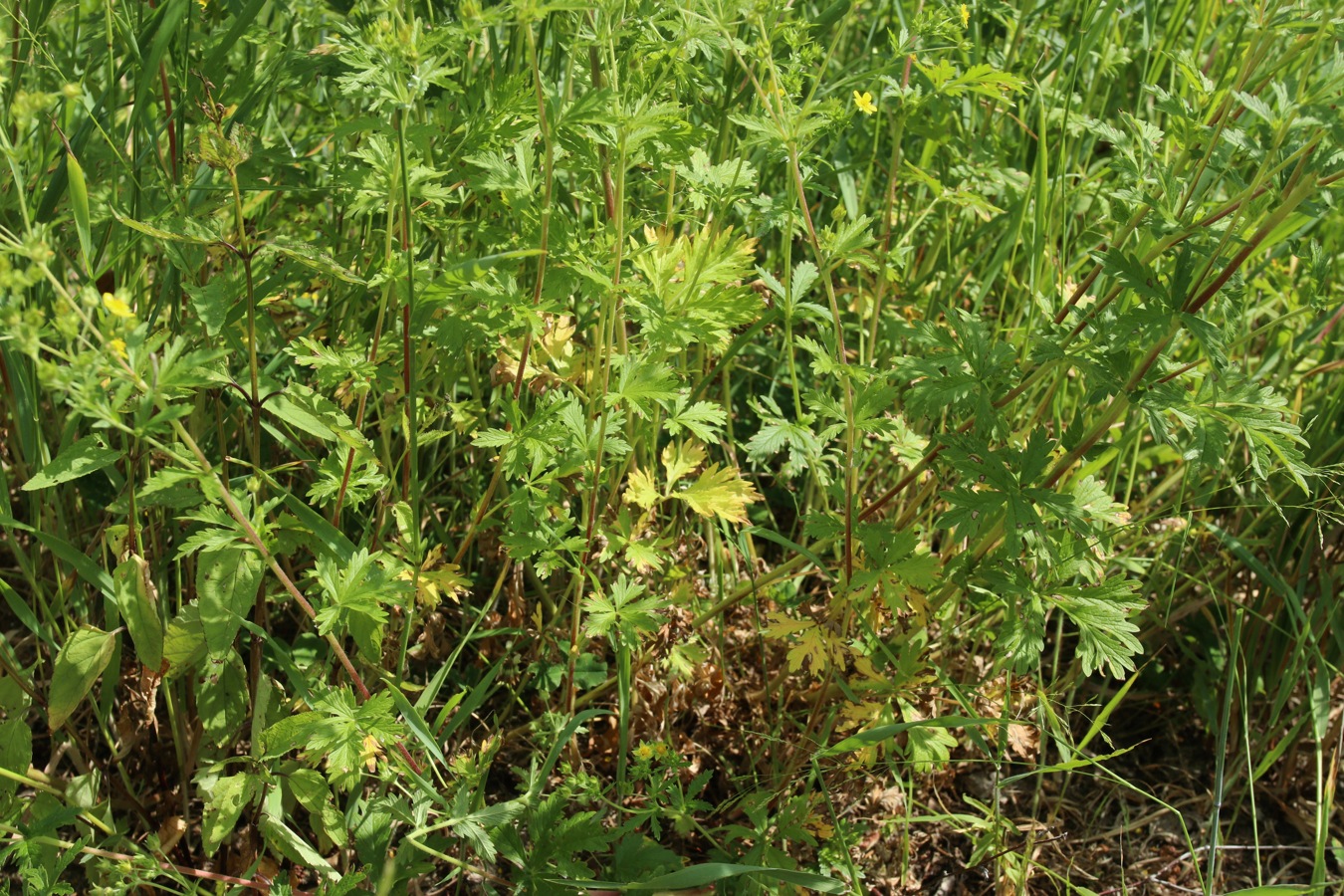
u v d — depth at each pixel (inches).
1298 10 77.1
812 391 86.8
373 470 80.4
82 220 68.6
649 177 92.7
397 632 90.9
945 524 78.4
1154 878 99.1
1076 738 110.3
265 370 87.4
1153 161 82.4
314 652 95.9
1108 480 106.7
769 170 110.4
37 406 82.0
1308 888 77.7
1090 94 113.4
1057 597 82.6
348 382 83.0
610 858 93.1
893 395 84.6
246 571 73.1
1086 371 79.0
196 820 90.7
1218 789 90.5
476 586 105.6
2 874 87.0
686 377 98.9
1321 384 114.7
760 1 75.9
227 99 92.1
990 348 81.0
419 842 81.4
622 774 87.9
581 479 95.0
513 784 98.7
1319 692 97.2
